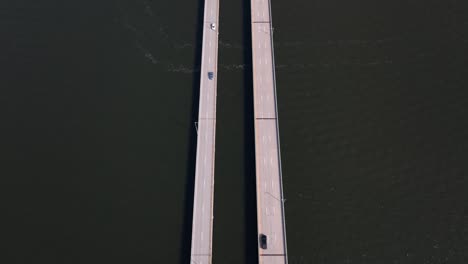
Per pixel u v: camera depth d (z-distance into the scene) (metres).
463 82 151.75
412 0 169.50
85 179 132.62
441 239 123.50
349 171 135.25
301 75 154.25
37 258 119.69
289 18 167.50
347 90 151.12
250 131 144.50
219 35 164.62
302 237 125.00
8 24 164.50
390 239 123.94
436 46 160.12
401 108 146.88
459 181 132.75
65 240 122.75
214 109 146.00
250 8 168.75
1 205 127.12
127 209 128.50
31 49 158.50
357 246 123.19
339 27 165.50
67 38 161.75
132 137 141.00
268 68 154.12
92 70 154.38
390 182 133.12
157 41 162.12
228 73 156.12
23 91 148.75
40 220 125.31
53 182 131.75
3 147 137.25
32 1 169.62
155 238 124.75
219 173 136.62
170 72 155.12
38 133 140.50
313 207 129.50
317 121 144.88
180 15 168.75
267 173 134.38
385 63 156.62
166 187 132.88
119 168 135.12
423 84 151.62
